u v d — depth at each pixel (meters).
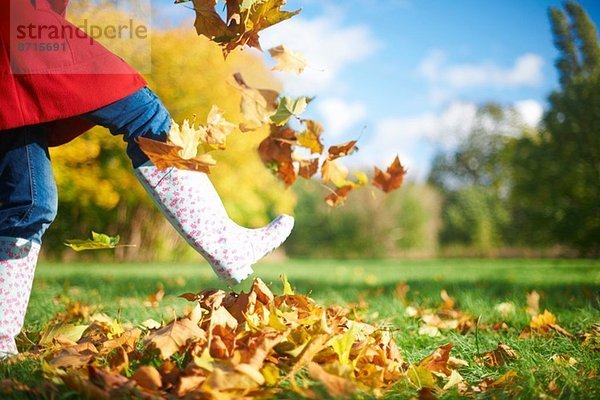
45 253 16.75
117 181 15.34
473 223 28.38
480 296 3.99
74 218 16.61
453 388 1.58
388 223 25.45
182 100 14.50
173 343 1.55
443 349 1.81
